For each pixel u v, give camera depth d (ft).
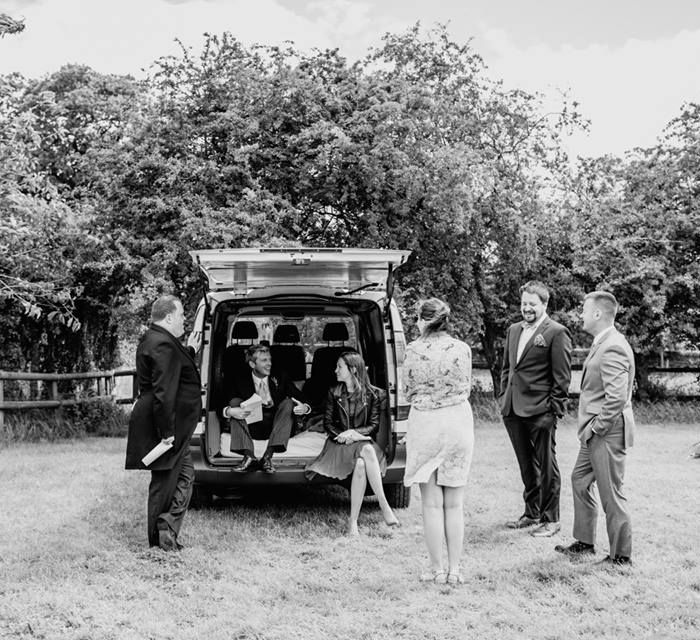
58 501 25.05
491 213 45.44
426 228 44.75
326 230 45.57
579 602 15.80
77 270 44.68
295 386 26.17
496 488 27.17
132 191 42.32
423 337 17.90
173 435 19.03
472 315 48.01
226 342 24.17
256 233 38.75
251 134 42.42
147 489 26.99
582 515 19.08
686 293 52.26
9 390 48.26
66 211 39.88
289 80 42.63
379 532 21.38
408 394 17.63
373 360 23.97
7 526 21.79
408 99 43.62
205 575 17.71
